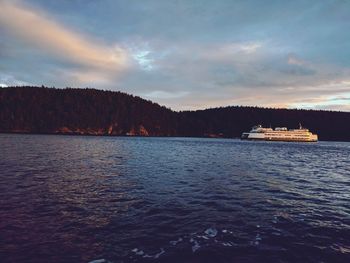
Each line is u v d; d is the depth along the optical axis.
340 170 39.00
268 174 32.84
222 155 62.06
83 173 29.44
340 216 16.19
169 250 11.22
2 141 92.62
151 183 25.00
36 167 32.25
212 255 10.85
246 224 14.47
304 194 22.05
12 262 9.94
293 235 13.06
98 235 12.53
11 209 15.70
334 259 10.68
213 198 19.86
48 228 13.16
